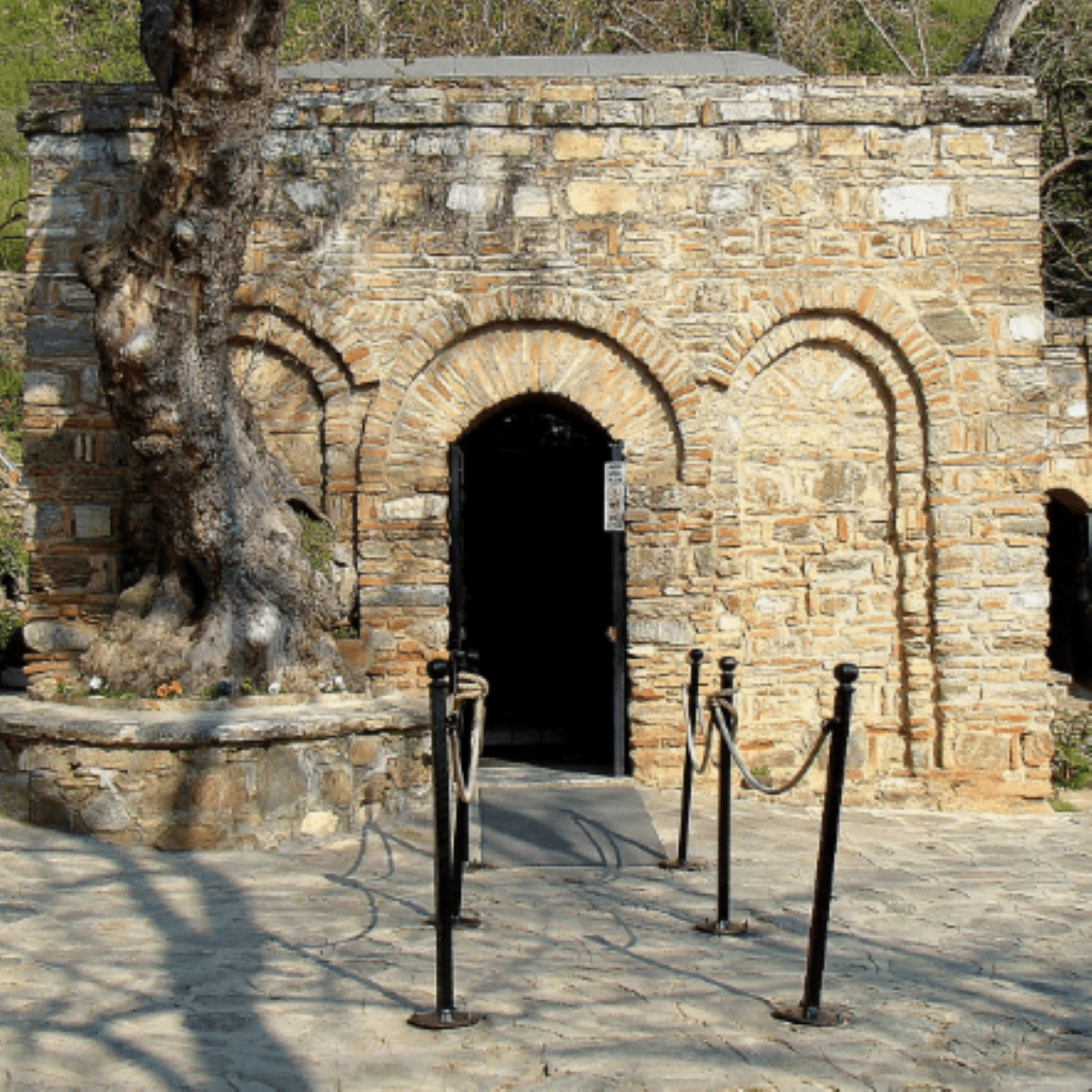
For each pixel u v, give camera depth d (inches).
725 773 241.0
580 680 517.7
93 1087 162.7
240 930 232.2
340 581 368.5
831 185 381.4
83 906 245.6
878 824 351.6
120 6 1047.0
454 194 376.5
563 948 226.1
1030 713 378.9
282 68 443.5
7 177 954.1
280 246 374.6
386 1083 165.5
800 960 222.7
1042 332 383.2
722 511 376.5
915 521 382.9
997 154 385.4
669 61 448.8
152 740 290.5
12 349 750.5
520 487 527.8
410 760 331.0
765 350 380.5
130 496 381.1
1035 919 257.8
